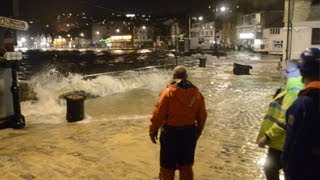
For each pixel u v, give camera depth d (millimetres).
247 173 5871
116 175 5785
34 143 7715
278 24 62062
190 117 4543
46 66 36062
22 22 9031
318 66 2713
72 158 6668
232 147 7406
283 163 2760
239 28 83438
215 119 10406
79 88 15641
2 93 9125
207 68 31828
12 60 8828
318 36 23203
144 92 17359
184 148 4578
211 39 91062
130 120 10297
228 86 19047
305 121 2598
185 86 4547
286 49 24078
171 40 101938
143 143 7656
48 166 6238
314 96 2629
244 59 44875
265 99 14422
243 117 10719
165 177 4637
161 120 4496
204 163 6379
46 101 13039
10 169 6109
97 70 27578
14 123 9156
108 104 13742
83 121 10164
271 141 3973
